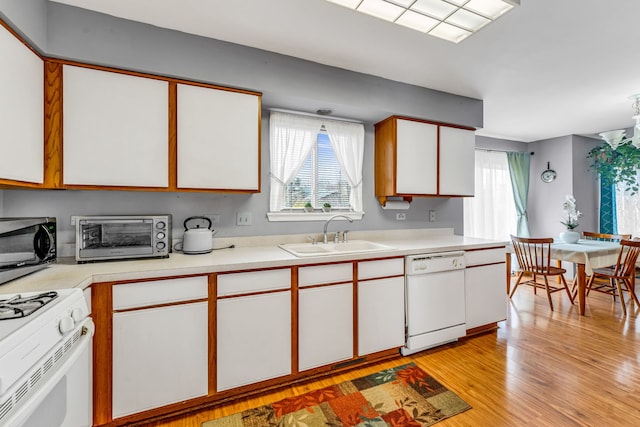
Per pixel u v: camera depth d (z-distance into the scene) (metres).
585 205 4.77
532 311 3.35
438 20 1.78
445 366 2.20
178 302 1.65
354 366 2.21
